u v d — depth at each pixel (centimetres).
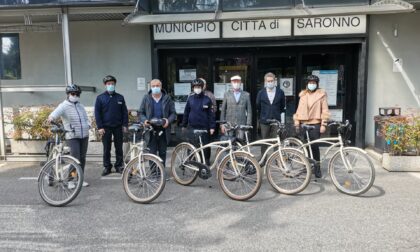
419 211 457
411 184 564
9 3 733
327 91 845
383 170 645
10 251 371
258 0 812
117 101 634
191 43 820
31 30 869
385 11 693
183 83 874
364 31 775
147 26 871
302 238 389
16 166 716
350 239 385
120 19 872
